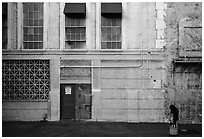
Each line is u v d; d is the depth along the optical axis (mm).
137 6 19188
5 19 19203
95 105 19094
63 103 19281
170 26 19125
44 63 19172
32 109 19094
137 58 19109
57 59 19141
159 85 19109
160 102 19078
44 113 19125
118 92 19141
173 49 19078
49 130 16391
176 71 19109
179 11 19156
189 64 19031
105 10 18828
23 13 19203
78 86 19266
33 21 19234
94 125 17828
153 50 19094
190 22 19078
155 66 19125
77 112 19266
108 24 19234
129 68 19156
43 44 19141
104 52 19125
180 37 19047
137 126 17703
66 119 19234
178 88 19094
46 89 19172
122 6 19250
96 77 19141
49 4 19219
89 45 19125
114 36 19234
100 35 19172
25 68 19141
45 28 19156
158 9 19188
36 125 17750
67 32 19219
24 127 17172
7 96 19125
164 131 16312
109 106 19109
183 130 16734
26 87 19141
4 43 19141
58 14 19203
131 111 19062
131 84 19125
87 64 19188
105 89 19156
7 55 19031
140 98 19109
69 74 19172
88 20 19156
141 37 19156
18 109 19094
